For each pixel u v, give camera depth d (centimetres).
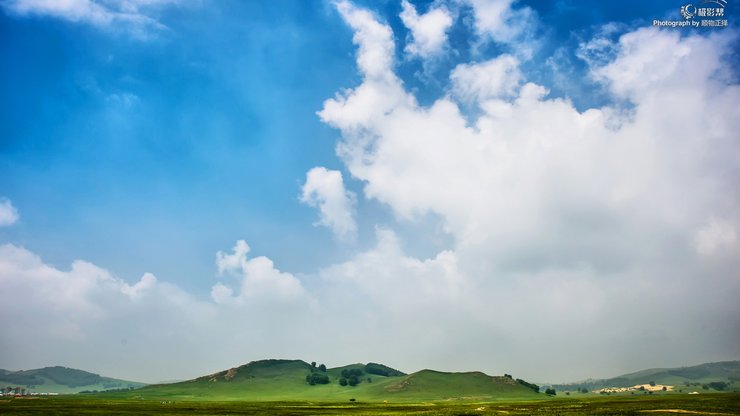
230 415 11450
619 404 13075
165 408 14062
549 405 14600
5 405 13888
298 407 16038
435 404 19312
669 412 9450
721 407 10338
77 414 10681
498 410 12700
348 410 14162
